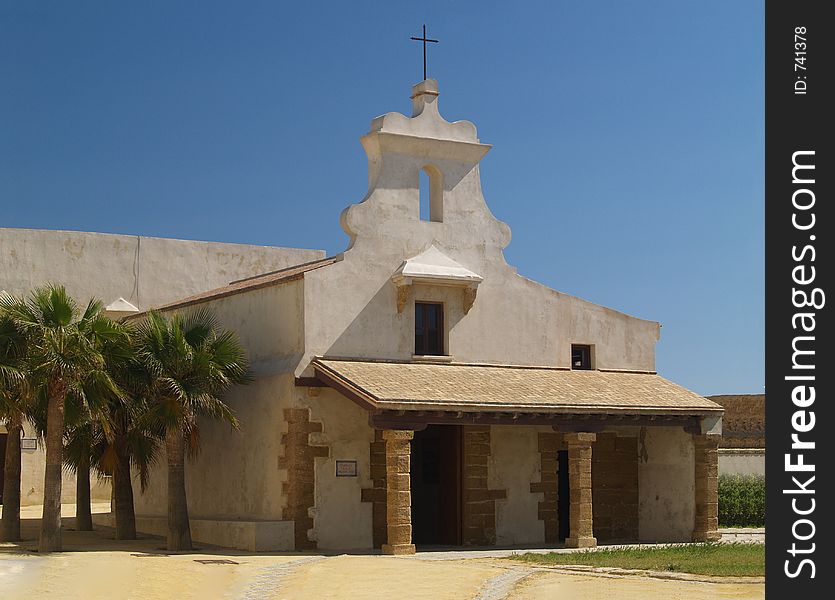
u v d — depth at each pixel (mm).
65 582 21344
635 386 31328
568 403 28234
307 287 28391
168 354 27141
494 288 31000
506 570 22875
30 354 25328
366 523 28359
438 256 30109
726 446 44156
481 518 29750
